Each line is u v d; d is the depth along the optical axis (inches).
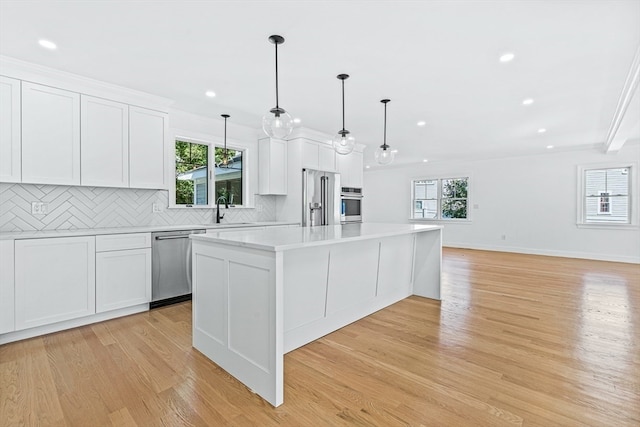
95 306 110.5
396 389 70.9
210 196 176.2
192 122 165.6
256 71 111.9
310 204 192.1
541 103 144.5
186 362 83.3
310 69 110.3
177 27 84.6
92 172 120.3
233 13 78.7
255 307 70.6
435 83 122.0
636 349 89.8
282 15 79.7
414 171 343.9
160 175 139.7
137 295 121.0
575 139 215.3
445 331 104.1
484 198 296.4
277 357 65.3
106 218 135.7
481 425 59.0
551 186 261.3
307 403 66.1
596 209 243.6
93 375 76.5
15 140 103.9
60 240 103.3
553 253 259.9
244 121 175.8
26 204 115.6
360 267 115.2
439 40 91.5
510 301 136.9
